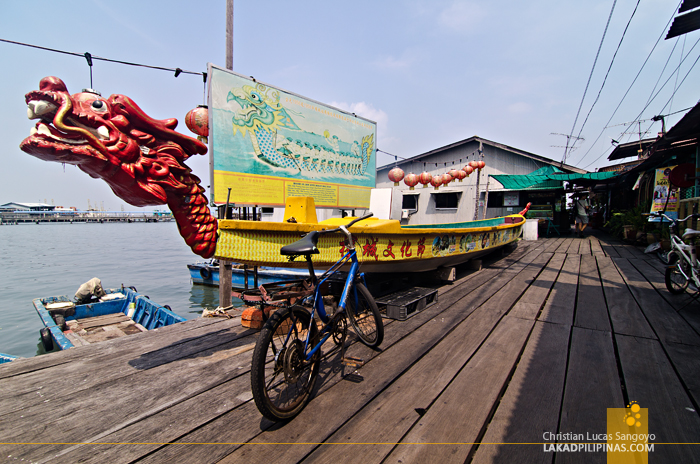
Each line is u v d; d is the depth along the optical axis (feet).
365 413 6.23
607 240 38.99
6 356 11.80
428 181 28.63
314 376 6.81
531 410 6.32
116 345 9.58
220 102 13.08
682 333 10.16
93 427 5.90
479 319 11.59
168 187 7.76
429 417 6.06
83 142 6.58
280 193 15.37
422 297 12.65
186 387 7.27
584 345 9.33
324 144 17.38
